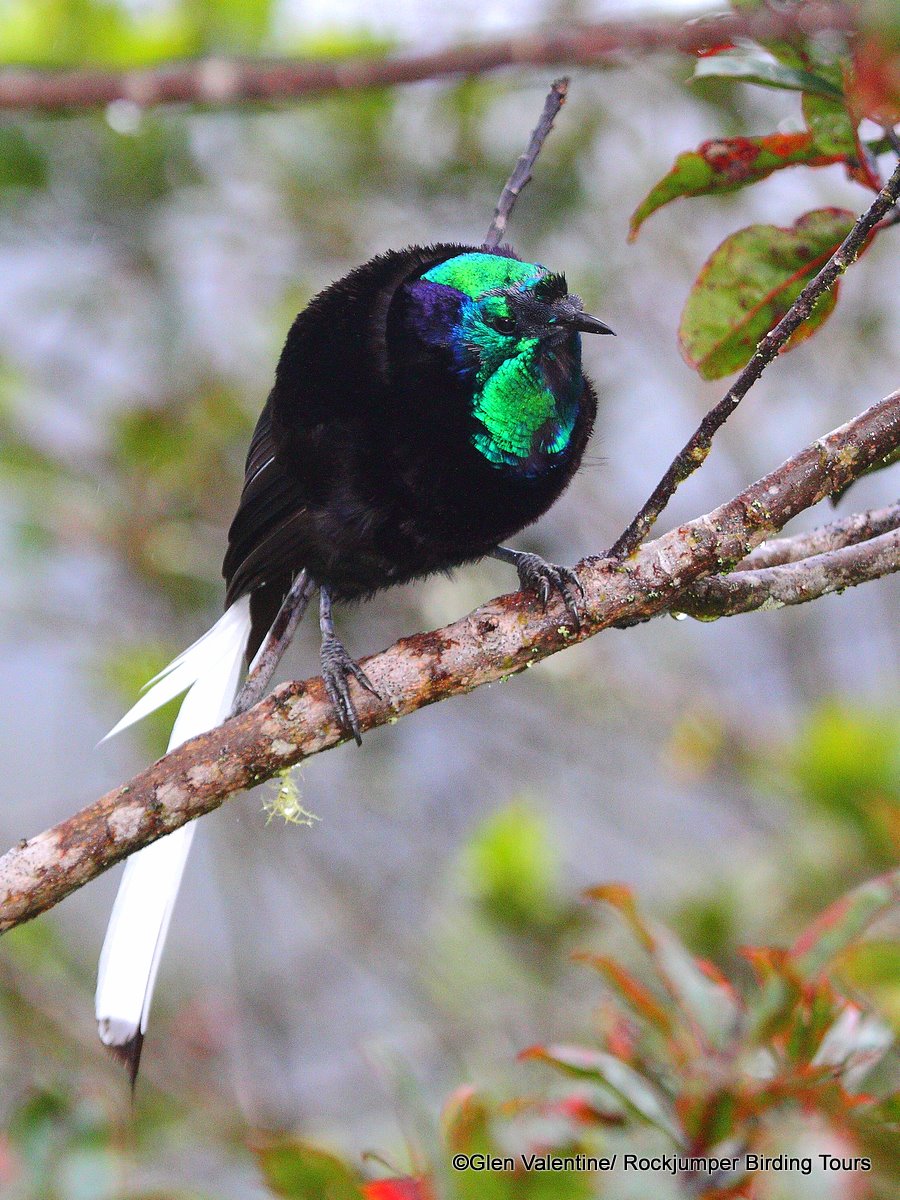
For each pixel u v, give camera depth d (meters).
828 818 10.50
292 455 8.02
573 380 8.02
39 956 11.76
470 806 14.05
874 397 14.90
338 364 7.89
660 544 6.52
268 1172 5.69
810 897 10.72
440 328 7.80
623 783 14.24
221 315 13.87
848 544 7.43
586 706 14.23
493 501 7.97
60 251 13.12
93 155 12.60
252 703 8.00
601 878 13.16
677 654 14.69
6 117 11.10
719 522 6.49
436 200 13.55
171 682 8.18
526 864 10.93
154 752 12.56
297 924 14.12
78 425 13.67
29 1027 11.26
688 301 6.96
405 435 7.82
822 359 14.90
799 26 4.66
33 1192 6.52
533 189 13.52
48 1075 9.23
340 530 8.14
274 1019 12.33
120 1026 6.49
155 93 5.11
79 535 13.34
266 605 8.95
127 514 13.40
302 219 13.73
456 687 6.50
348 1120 10.82
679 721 13.46
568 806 14.09
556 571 6.63
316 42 9.83
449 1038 10.70
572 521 14.65
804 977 5.81
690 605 6.87
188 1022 12.19
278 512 8.29
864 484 15.30
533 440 7.91
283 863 13.54
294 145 13.27
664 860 11.83
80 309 13.21
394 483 7.90
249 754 6.25
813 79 6.29
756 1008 6.05
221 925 14.31
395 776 13.98
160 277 13.30
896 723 10.53
